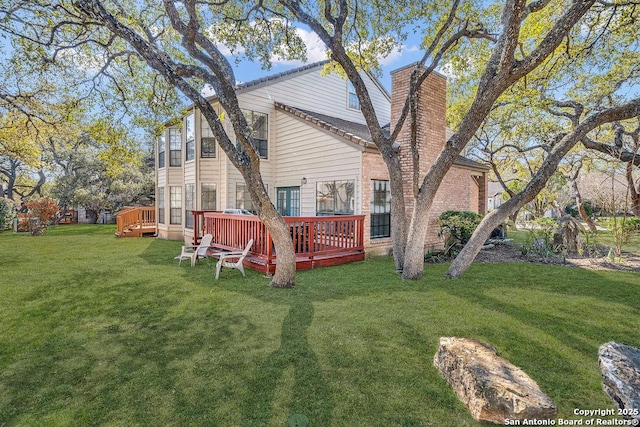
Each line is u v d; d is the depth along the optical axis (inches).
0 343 145.9
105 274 275.4
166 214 516.4
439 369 121.6
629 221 398.9
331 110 536.4
